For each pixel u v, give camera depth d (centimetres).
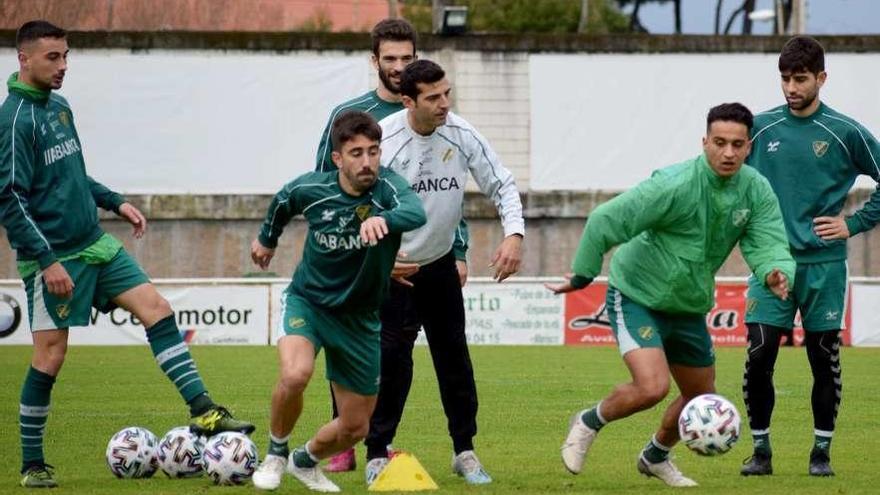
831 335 2261
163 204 8675
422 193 2134
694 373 2084
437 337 2177
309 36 8775
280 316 1920
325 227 1859
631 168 8900
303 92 8812
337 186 1859
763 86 8888
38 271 2092
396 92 2256
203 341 6350
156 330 2158
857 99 8919
